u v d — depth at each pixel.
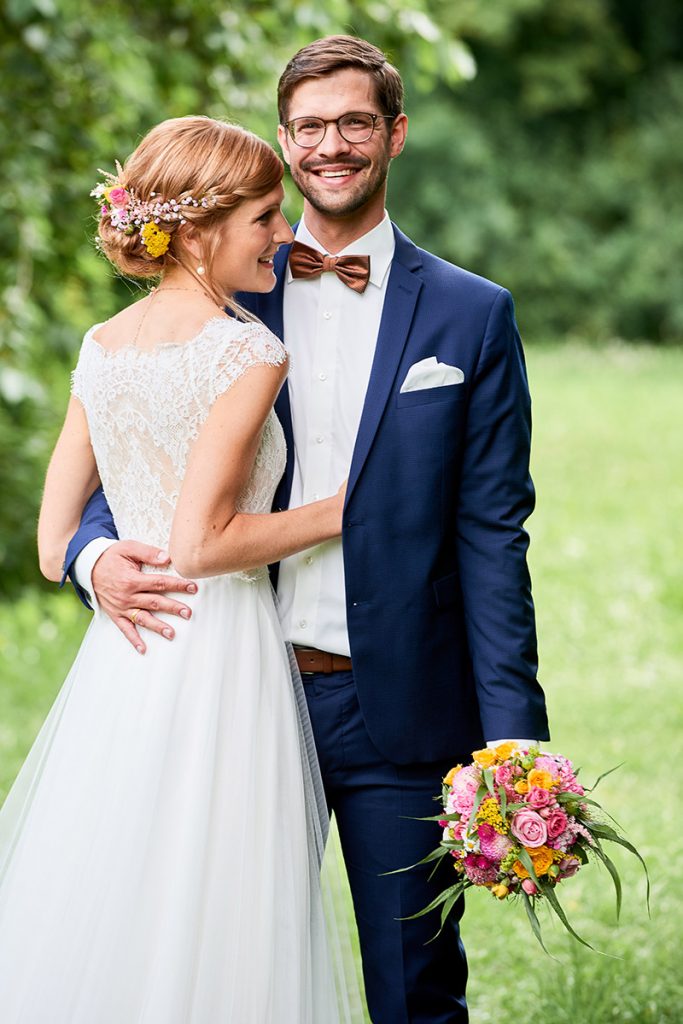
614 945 5.73
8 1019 3.67
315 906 3.95
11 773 7.71
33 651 10.34
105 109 10.91
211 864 3.70
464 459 3.98
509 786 3.55
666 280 32.44
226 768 3.76
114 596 3.85
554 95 32.75
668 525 14.88
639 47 34.22
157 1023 3.54
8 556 12.38
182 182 3.76
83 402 3.98
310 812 3.96
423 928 4.04
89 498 4.17
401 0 9.36
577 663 10.33
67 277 11.57
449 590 4.02
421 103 32.38
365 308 4.07
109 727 3.80
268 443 3.87
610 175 32.88
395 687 3.97
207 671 3.80
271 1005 3.71
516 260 32.72
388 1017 4.07
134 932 3.63
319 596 4.04
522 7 31.72
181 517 3.66
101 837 3.69
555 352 30.98
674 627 11.28
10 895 3.81
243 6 10.19
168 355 3.76
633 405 23.28
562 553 13.78
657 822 7.04
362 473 3.91
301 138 3.91
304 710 4.03
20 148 10.35
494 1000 5.31
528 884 3.49
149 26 10.55
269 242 3.88
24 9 8.46
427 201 32.25
